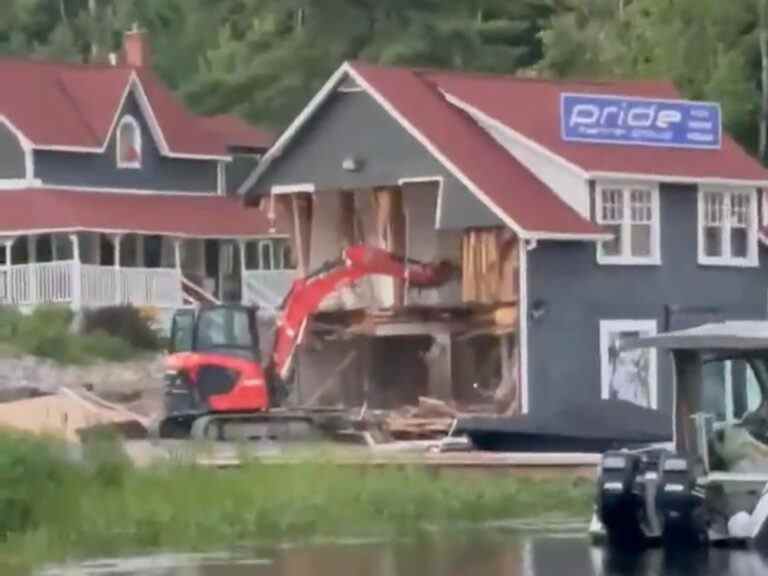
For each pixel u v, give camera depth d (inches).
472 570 4503.0
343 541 5152.6
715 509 4849.9
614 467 4886.8
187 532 5137.8
